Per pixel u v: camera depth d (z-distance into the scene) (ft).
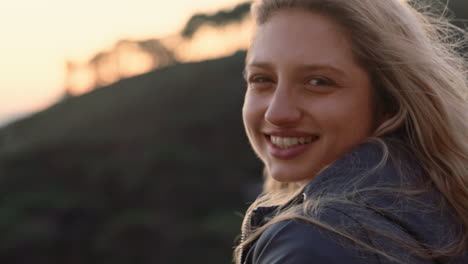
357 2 4.96
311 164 5.01
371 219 4.25
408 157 4.97
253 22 5.55
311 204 4.41
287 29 5.00
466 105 5.26
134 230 113.60
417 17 5.74
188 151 135.03
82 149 134.62
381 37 4.97
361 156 4.78
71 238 114.42
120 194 125.29
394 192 4.52
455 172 4.93
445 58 5.59
